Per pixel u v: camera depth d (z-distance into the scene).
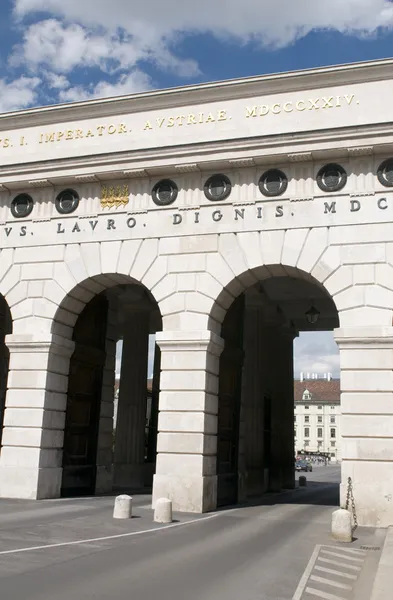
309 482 56.66
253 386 35.44
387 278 22.75
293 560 14.41
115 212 26.45
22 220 27.73
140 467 37.50
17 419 25.91
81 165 26.55
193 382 23.89
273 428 39.78
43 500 24.94
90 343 29.66
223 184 25.42
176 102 26.89
